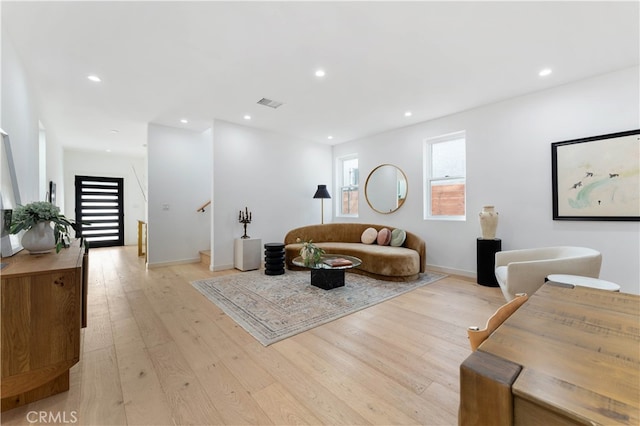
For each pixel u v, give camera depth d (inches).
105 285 146.3
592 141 119.1
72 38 90.4
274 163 211.6
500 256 115.0
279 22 83.9
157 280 156.3
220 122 182.4
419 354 78.1
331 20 83.1
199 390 63.0
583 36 91.0
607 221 116.6
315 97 141.6
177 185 199.8
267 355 77.8
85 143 241.4
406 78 120.4
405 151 193.8
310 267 134.6
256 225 201.5
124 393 61.9
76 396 60.9
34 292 57.4
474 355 25.4
